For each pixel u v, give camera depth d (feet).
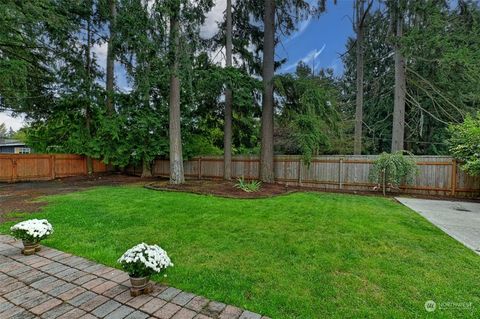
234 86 30.63
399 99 36.17
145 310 6.73
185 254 10.46
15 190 27.99
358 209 18.99
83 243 11.48
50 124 42.47
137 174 47.60
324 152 46.52
